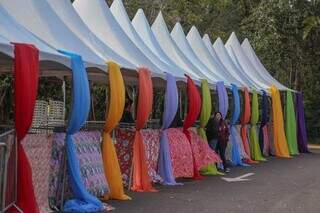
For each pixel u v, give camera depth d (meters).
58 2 11.89
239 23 37.50
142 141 12.29
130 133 12.38
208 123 16.75
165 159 13.52
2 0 10.11
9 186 7.93
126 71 12.37
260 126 22.22
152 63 13.83
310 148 29.36
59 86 19.91
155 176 13.26
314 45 33.25
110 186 10.79
